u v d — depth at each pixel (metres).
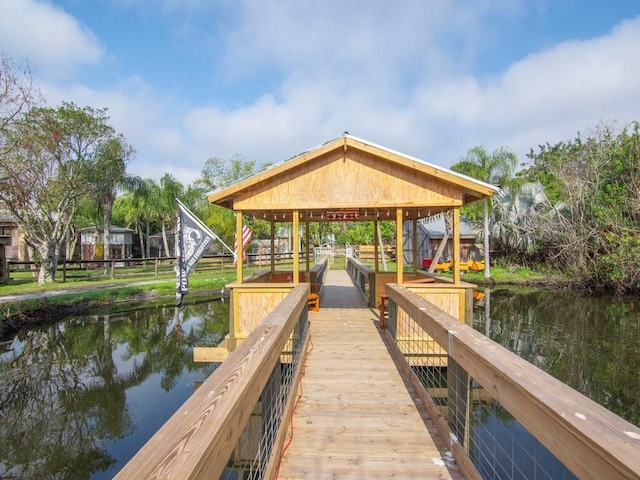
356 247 31.81
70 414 6.02
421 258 28.23
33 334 10.67
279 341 2.53
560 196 21.02
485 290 18.30
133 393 6.84
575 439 1.16
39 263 17.22
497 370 1.74
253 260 25.45
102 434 5.38
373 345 5.50
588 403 1.31
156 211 32.62
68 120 18.38
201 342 10.24
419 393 3.68
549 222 20.11
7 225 26.12
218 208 27.30
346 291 11.80
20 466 4.64
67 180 17.80
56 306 12.45
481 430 4.38
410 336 5.79
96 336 10.65
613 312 13.29
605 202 17.98
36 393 6.85
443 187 6.51
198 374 7.88
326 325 6.75
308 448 2.80
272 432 2.50
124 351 9.43
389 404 3.57
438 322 2.87
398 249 6.57
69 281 18.03
